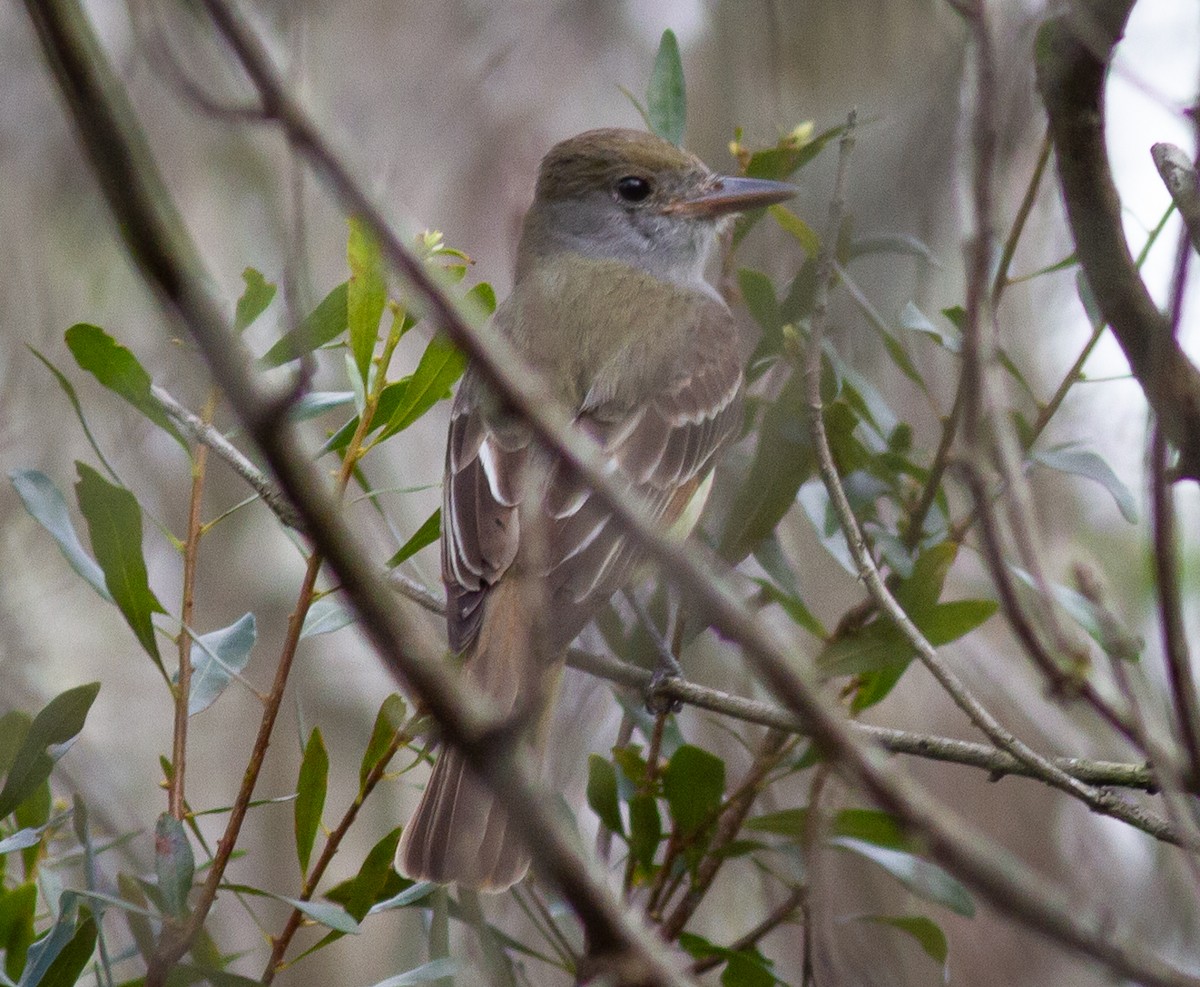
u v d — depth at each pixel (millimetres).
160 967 6375
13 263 13312
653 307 10219
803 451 8625
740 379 10078
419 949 12266
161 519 13172
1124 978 4160
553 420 4109
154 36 4957
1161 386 5391
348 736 13016
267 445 3734
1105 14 5555
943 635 8211
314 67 12109
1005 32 7008
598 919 3770
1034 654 5230
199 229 13039
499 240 14094
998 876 4047
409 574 12406
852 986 10273
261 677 13148
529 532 4867
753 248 11914
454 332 4059
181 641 6852
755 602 8914
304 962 12094
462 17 14469
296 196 4230
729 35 13719
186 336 4102
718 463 9852
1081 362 8516
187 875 6469
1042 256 12758
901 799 3930
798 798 10891
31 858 7492
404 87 14141
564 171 11062
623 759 8445
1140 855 13016
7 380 12984
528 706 3732
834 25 12930
